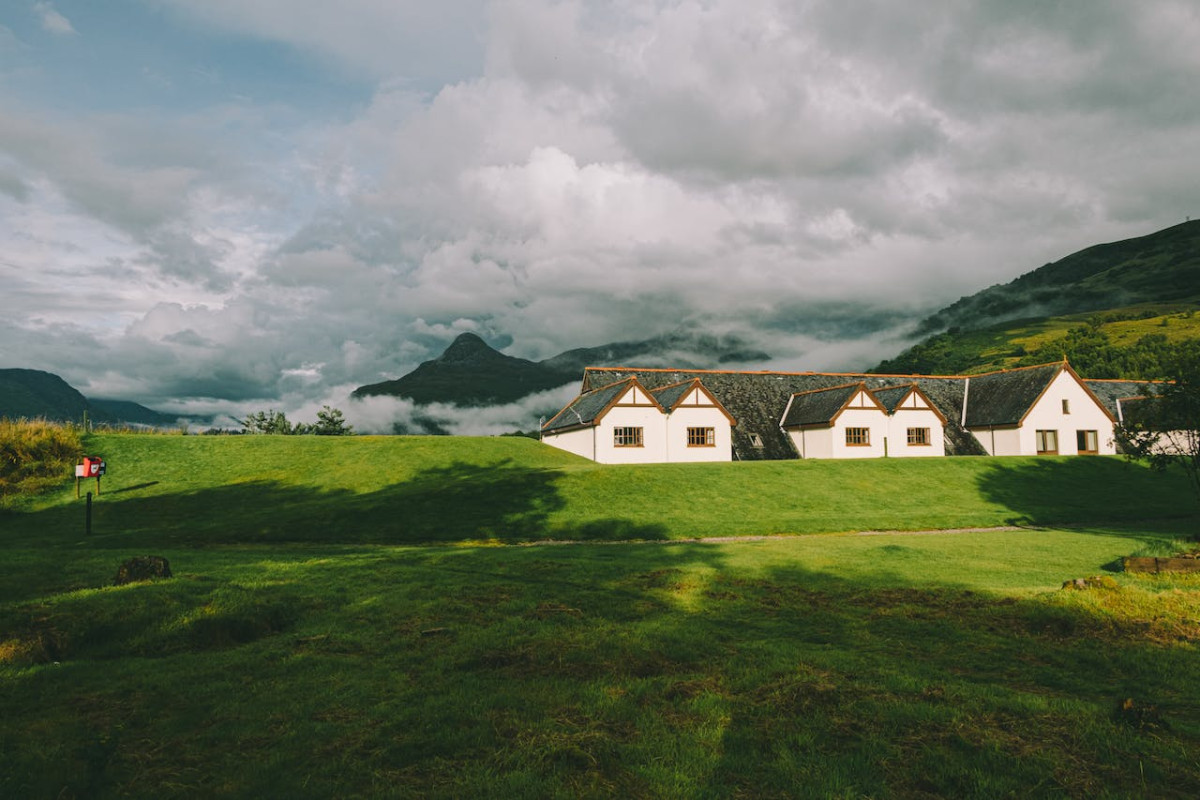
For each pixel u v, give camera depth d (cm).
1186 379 2520
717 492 3562
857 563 1816
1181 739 657
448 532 2700
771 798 555
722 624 1141
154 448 4325
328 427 7281
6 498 3341
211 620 1051
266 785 576
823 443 5169
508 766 606
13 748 641
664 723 704
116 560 1578
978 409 5806
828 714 721
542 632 1046
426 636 1038
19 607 1055
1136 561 1539
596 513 3069
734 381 6038
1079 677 876
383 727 696
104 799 552
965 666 923
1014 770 590
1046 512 3322
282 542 2566
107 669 882
